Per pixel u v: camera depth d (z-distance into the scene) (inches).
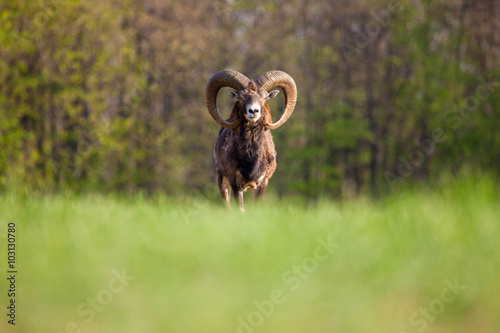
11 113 2947.8
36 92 3078.2
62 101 3093.0
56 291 540.4
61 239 610.9
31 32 2925.7
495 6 3602.4
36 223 671.1
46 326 517.7
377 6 3516.2
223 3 3595.0
